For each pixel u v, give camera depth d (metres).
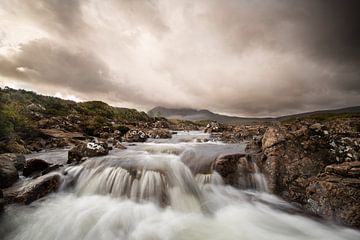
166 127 68.88
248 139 26.38
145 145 21.02
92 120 43.72
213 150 15.84
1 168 8.64
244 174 10.49
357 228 6.39
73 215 7.35
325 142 10.09
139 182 9.29
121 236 6.51
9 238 6.32
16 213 6.92
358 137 10.01
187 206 8.35
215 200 9.00
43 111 52.28
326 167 8.35
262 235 6.66
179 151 15.59
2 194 7.12
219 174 10.46
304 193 8.49
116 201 8.52
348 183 7.13
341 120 11.92
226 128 43.88
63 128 32.97
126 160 11.70
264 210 8.30
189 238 6.45
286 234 6.72
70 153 12.67
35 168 10.66
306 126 11.45
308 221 7.40
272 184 9.57
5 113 19.70
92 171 10.27
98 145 13.78
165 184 9.28
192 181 10.05
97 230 6.70
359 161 8.43
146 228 6.92
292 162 9.74
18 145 17.48
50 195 8.45
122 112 105.00
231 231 6.86
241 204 8.78
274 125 12.60
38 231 6.56
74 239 6.33
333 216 6.99
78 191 9.30
